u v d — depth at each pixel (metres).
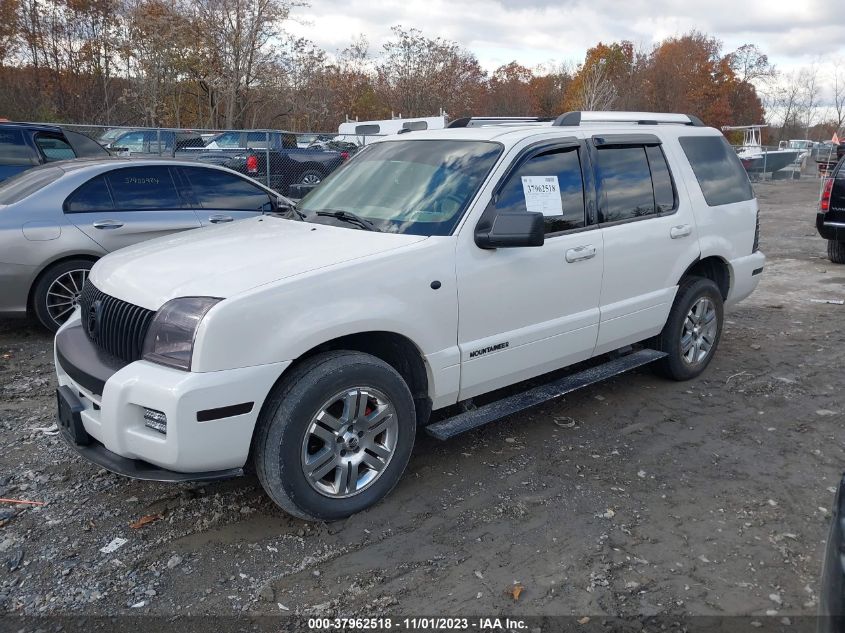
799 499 3.89
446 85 35.59
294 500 3.37
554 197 4.36
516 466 4.24
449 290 3.80
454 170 4.21
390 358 3.92
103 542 3.40
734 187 5.84
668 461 4.34
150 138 14.41
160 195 7.01
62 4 26.14
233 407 3.12
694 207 5.35
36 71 26.69
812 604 3.02
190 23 23.58
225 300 3.12
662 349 5.45
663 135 5.29
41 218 6.36
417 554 3.34
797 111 54.47
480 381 4.10
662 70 53.50
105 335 3.55
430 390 3.90
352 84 33.88
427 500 3.83
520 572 3.22
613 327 4.82
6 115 25.48
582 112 5.19
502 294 4.07
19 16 26.38
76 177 6.61
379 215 4.14
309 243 3.79
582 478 4.10
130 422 3.20
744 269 5.88
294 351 3.25
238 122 25.62
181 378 3.06
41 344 6.55
